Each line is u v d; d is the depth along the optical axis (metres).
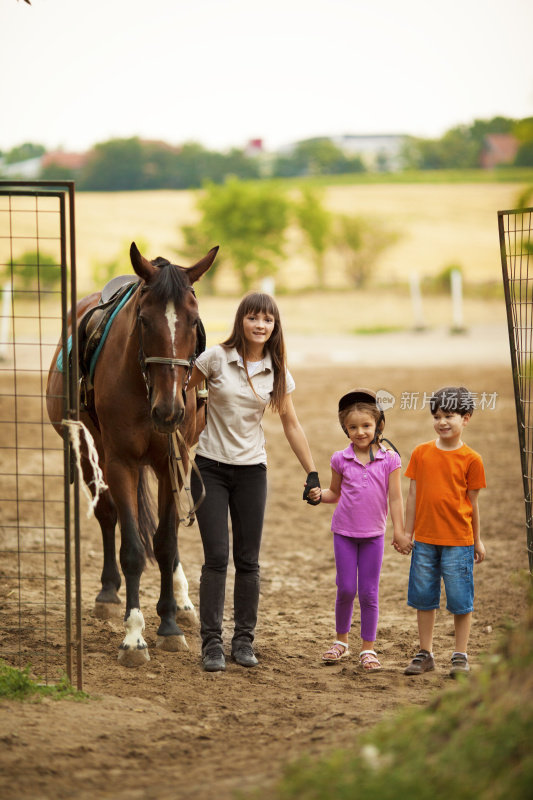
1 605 8.92
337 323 44.75
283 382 7.47
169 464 7.45
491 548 11.35
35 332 35.28
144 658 7.21
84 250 61.91
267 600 9.63
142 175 116.38
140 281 7.46
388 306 49.81
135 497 7.59
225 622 8.76
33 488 14.97
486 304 49.62
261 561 11.34
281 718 5.90
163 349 6.72
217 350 7.41
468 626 6.95
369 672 7.07
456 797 3.72
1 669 6.41
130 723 5.74
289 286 58.03
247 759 4.99
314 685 6.74
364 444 7.32
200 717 5.98
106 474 7.62
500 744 4.01
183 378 6.87
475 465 6.89
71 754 5.12
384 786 3.83
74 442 6.26
